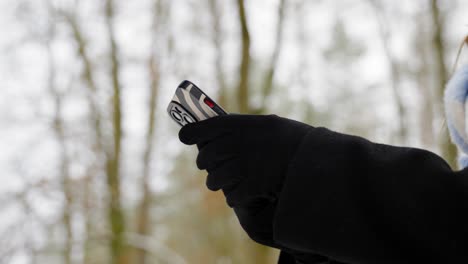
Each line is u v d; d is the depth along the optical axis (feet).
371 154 2.76
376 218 2.58
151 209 53.47
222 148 3.06
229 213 40.83
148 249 39.32
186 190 54.54
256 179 2.96
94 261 39.55
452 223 2.47
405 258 2.52
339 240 2.63
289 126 3.05
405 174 2.63
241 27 27.63
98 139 41.73
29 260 32.19
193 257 58.23
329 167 2.75
